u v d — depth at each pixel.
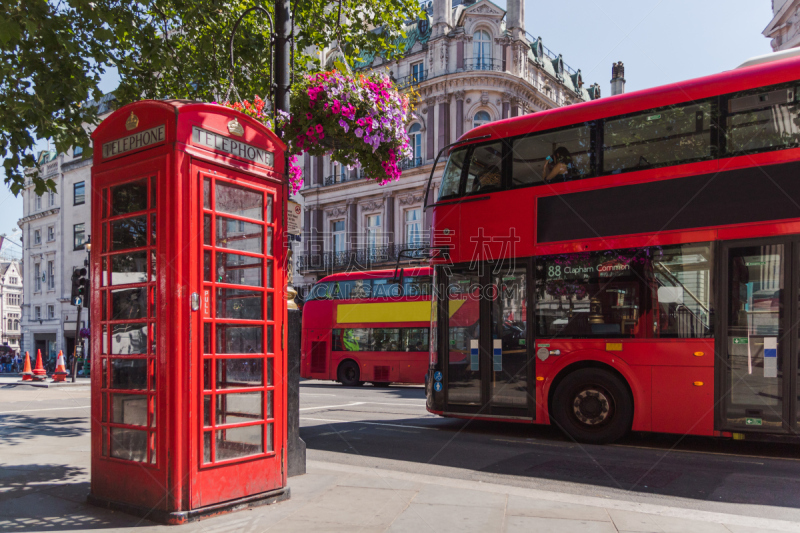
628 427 7.44
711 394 6.83
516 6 32.19
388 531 3.76
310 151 5.69
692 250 7.09
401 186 32.16
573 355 7.78
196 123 4.10
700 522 4.05
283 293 4.80
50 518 3.97
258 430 4.46
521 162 8.48
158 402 3.91
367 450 7.38
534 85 34.38
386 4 11.09
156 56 8.21
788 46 20.88
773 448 7.41
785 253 6.51
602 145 7.87
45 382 21.16
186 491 3.90
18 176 6.79
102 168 4.41
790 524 4.06
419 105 31.94
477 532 3.75
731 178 6.94
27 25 5.65
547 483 5.58
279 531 3.73
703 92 7.22
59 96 6.89
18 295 88.12
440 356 8.94
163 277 3.93
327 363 20.58
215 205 4.21
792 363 6.41
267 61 10.57
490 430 9.09
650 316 7.30
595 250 7.77
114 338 4.29
